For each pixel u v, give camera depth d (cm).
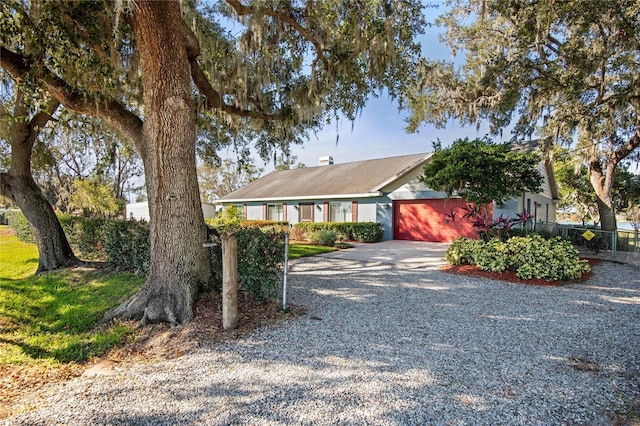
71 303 561
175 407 260
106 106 510
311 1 549
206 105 691
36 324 488
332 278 716
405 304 525
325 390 279
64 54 453
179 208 459
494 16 984
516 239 761
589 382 288
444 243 1338
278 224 1639
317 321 447
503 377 297
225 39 677
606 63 875
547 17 813
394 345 370
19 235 1452
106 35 464
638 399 261
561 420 237
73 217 1037
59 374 340
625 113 995
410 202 1456
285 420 240
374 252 1113
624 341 376
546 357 337
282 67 710
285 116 744
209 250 509
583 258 935
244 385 291
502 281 670
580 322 439
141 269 689
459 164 775
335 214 1634
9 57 478
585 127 930
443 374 303
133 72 544
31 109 540
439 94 1184
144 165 486
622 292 588
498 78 1030
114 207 2028
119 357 368
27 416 254
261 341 385
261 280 483
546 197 1666
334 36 600
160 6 421
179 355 358
